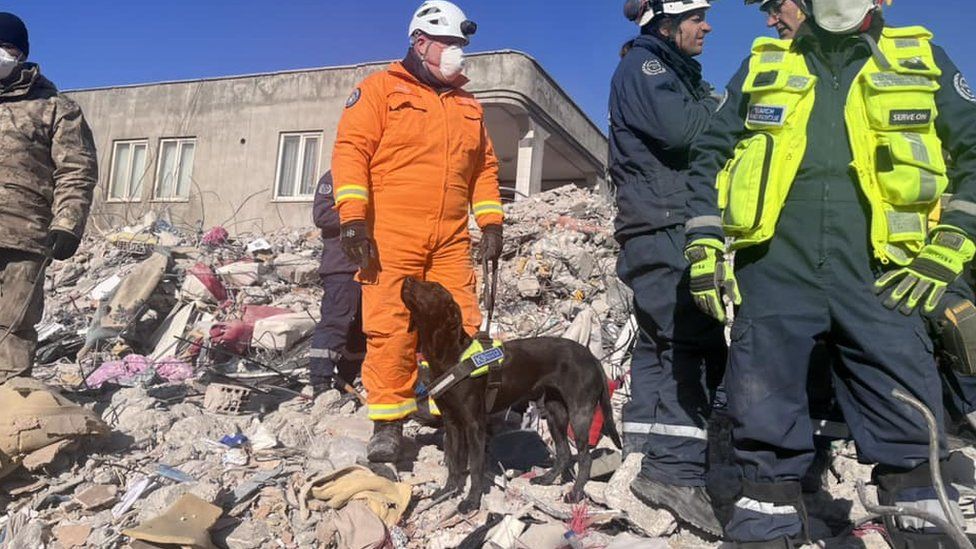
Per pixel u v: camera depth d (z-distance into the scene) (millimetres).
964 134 2188
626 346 5848
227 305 7188
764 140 2350
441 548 3041
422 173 3754
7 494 3398
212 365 5930
